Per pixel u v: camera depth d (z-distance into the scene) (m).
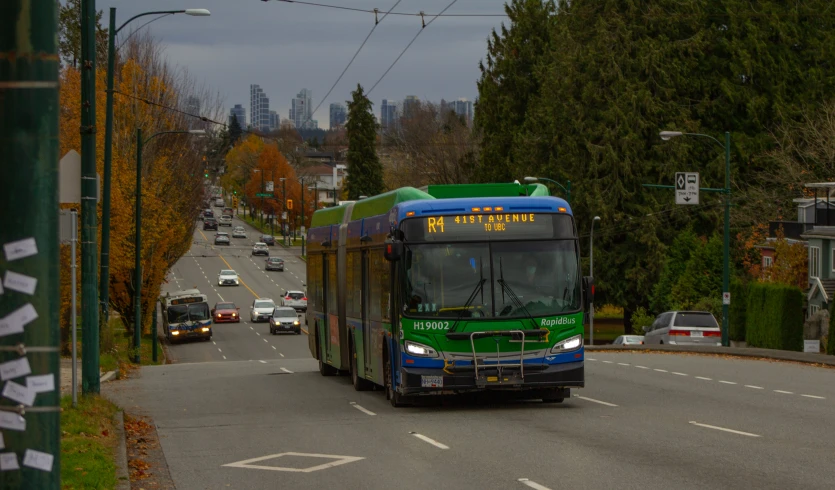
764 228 56.50
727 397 18.36
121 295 48.78
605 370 25.52
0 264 4.58
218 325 77.75
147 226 45.69
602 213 54.81
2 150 4.60
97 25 58.69
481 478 10.38
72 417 14.47
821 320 46.31
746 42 58.50
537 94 72.50
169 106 52.59
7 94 4.60
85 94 18.20
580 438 13.09
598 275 56.78
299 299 82.81
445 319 16.12
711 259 51.78
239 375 28.14
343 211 23.50
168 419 16.77
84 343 18.27
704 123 58.91
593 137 56.81
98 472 10.53
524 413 16.16
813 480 9.85
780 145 55.97
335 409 17.69
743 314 47.16
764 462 10.97
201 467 11.73
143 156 46.94
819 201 53.94
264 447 13.20
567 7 66.94
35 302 4.59
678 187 41.22
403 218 16.58
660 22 57.28
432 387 16.09
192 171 61.88
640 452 11.81
